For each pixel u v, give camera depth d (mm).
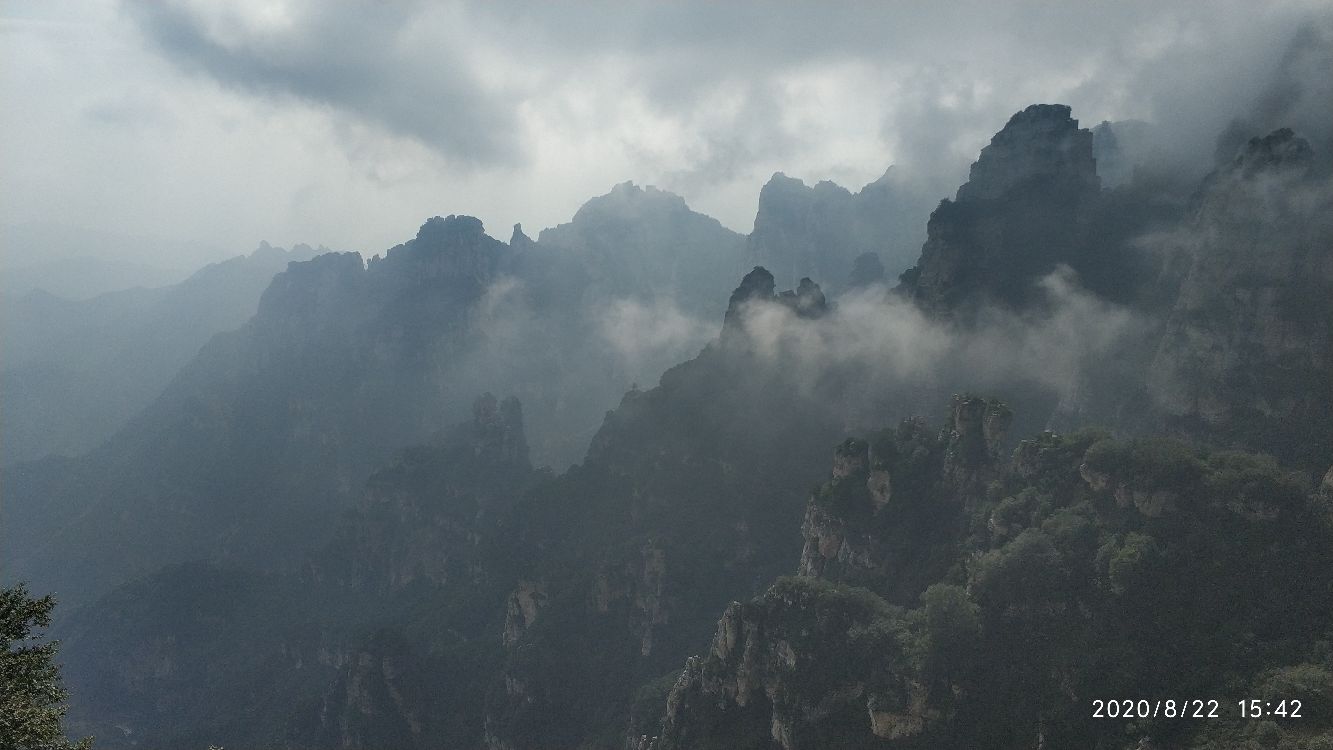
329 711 182500
